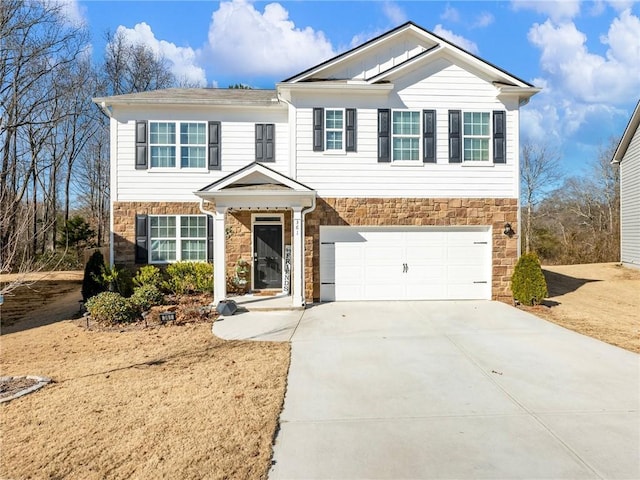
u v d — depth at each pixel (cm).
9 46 1984
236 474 349
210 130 1301
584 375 594
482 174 1208
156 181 1288
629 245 1972
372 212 1195
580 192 3619
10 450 389
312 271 1188
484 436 416
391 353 711
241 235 1309
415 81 1199
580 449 389
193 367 638
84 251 2258
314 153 1188
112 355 711
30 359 692
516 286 1147
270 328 896
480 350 725
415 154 1203
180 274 1238
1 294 645
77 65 2628
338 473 352
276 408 484
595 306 1155
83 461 370
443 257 1212
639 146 1872
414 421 452
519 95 1209
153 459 372
